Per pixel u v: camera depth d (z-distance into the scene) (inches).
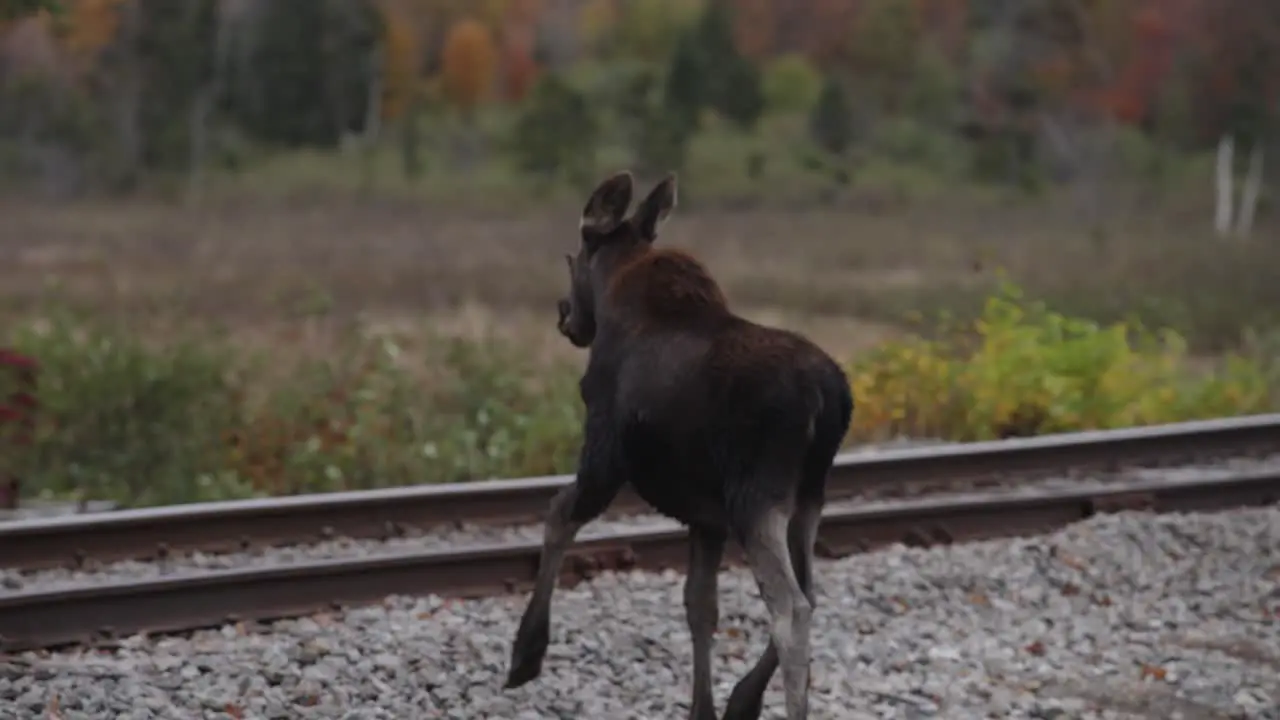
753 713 701.9
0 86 5885.8
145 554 987.3
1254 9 6210.6
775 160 5802.2
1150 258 3435.0
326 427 1446.9
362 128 6466.5
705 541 719.1
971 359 1637.6
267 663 788.6
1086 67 6382.9
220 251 3745.1
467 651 821.9
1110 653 874.8
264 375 1664.6
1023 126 6166.3
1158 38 6309.1
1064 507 1162.0
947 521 1118.4
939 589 978.7
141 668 779.4
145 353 1480.1
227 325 2181.3
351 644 822.5
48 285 1939.0
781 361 661.9
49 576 940.0
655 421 677.9
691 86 6220.5
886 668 840.9
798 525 678.5
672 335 686.5
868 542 1079.0
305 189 5580.7
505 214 5068.9
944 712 778.8
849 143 6205.7
